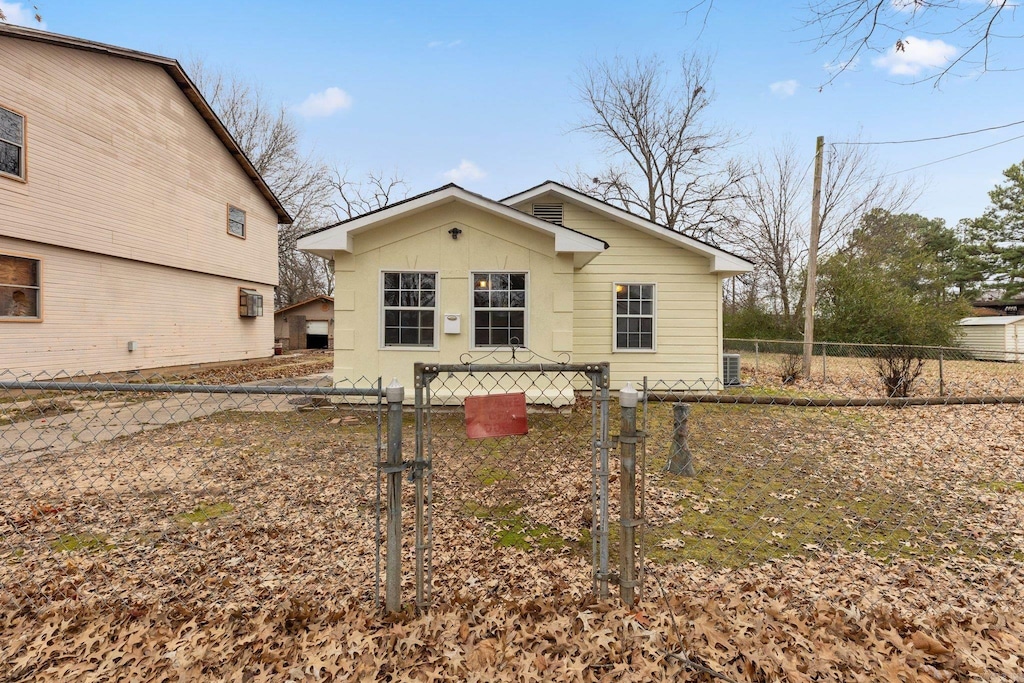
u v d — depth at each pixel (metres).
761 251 26.77
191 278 15.07
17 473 4.96
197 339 15.34
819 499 4.36
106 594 2.80
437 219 8.36
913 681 1.98
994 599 2.77
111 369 12.16
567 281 8.40
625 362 10.70
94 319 11.66
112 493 4.44
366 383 8.27
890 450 5.92
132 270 12.80
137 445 6.09
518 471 4.98
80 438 6.34
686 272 10.71
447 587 2.83
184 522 3.86
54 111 10.51
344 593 2.77
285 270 36.69
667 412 8.33
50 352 10.57
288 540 3.53
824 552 3.37
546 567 3.10
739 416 7.65
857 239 25.12
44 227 10.31
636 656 2.12
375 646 2.21
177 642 2.28
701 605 2.55
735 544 3.47
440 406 7.93
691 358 10.72
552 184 10.52
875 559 3.27
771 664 2.06
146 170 13.09
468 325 8.35
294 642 2.28
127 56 12.09
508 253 8.38
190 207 14.79
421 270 8.34
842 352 19.75
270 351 19.70
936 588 2.89
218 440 6.38
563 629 2.30
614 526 3.74
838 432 6.75
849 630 2.35
